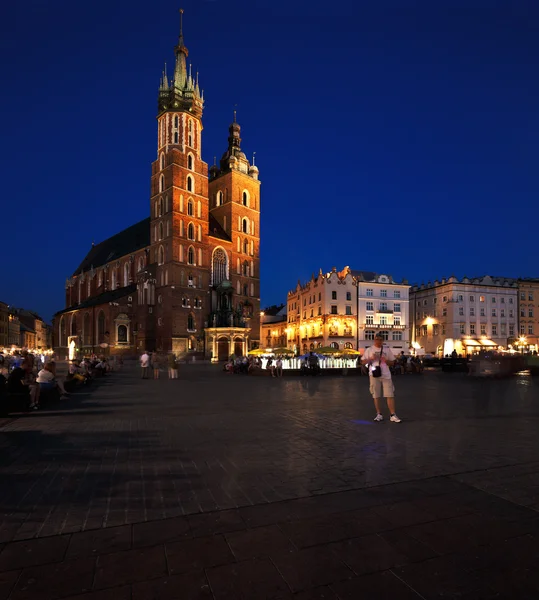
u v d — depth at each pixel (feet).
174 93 276.62
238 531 15.48
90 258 401.70
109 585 12.14
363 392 67.15
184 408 48.57
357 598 11.55
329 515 16.87
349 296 271.69
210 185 320.09
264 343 387.34
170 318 254.27
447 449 27.53
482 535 15.11
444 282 286.87
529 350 257.55
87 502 18.42
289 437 31.48
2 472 22.97
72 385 72.59
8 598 11.49
